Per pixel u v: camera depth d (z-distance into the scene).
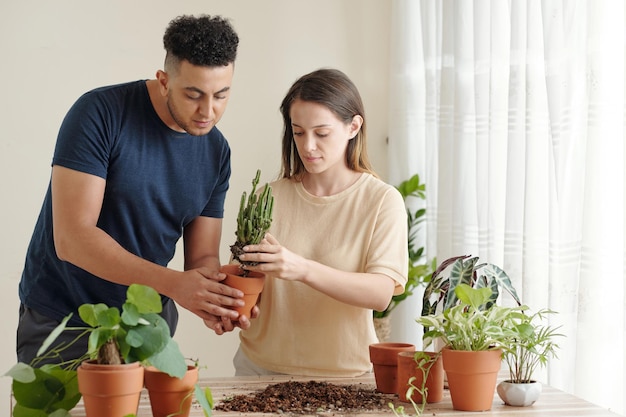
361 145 2.06
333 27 3.53
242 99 3.44
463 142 2.95
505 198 2.69
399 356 1.61
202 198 2.04
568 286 2.28
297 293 1.96
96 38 3.29
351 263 1.96
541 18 2.47
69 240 1.80
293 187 2.07
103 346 1.25
